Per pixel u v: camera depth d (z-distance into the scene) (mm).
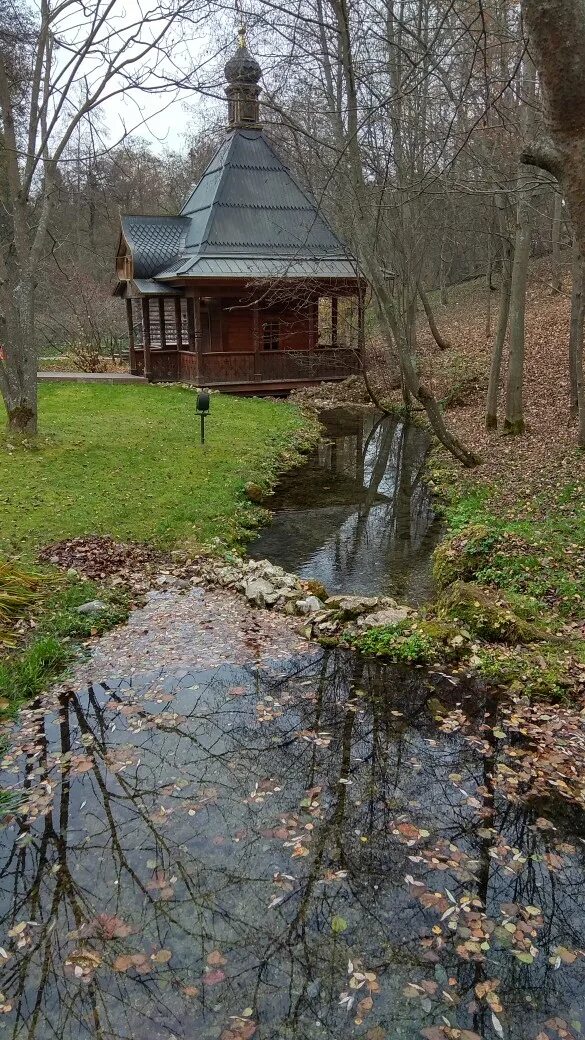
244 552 9688
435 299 35500
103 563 8312
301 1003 3105
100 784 4637
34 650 6133
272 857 3980
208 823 4266
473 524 9492
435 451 15375
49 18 10117
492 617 6672
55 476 11125
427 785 4637
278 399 20781
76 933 3484
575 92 2381
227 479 12148
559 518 9031
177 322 22172
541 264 31094
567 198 2592
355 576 8953
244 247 20609
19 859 3967
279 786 4629
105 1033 2984
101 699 5699
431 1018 3031
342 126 10000
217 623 7195
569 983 3197
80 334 28906
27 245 11828
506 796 4504
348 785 4641
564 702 5566
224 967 3291
